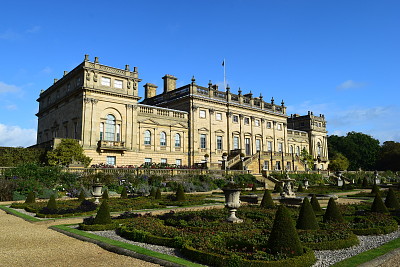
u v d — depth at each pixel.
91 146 41.09
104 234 13.14
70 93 44.16
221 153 56.47
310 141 79.31
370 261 8.87
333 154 94.62
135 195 30.89
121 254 10.13
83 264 8.98
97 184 22.91
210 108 55.59
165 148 49.72
